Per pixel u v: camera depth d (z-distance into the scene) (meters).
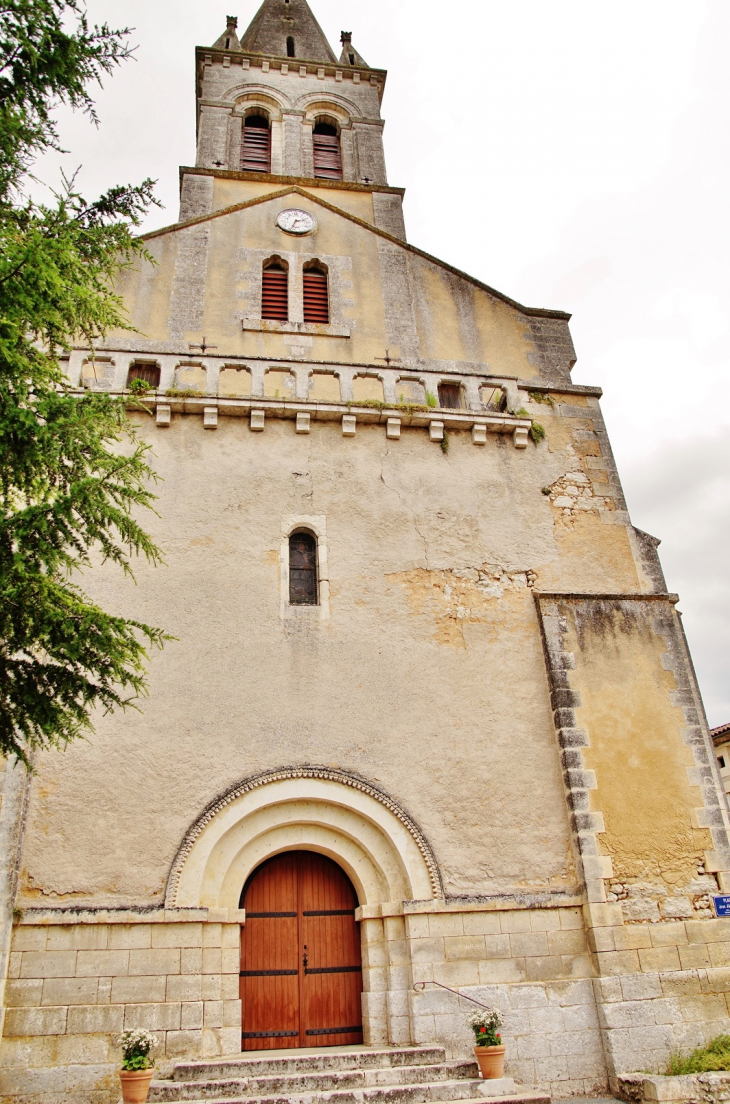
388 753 10.49
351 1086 8.15
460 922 9.73
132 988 8.73
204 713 10.26
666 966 9.75
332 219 15.91
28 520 6.05
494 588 11.98
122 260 14.08
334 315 14.71
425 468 12.70
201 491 11.75
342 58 24.91
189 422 12.26
